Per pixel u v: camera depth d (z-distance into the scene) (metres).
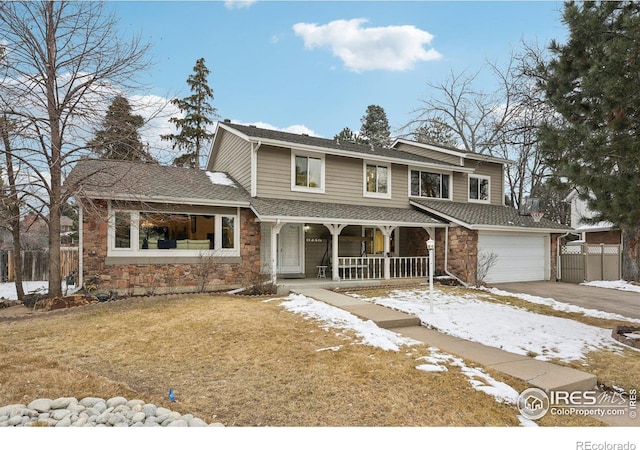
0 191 9.05
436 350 6.15
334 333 6.88
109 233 10.16
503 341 6.89
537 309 9.96
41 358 5.12
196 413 3.81
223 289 11.55
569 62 7.58
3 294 12.56
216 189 12.50
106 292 9.87
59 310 8.42
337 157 14.34
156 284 10.66
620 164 6.27
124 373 4.86
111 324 7.16
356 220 12.62
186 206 11.16
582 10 7.36
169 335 6.50
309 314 8.22
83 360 5.30
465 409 4.19
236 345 6.04
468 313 9.02
